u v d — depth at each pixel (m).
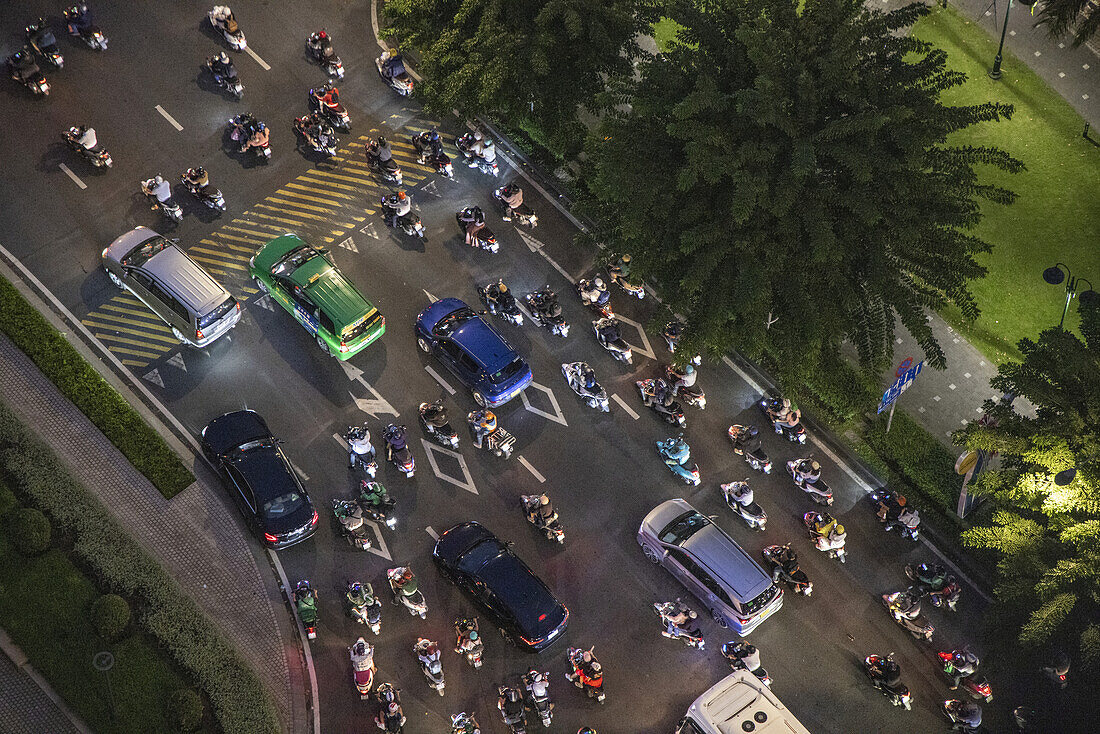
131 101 52.47
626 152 39.31
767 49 37.84
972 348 50.47
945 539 45.88
